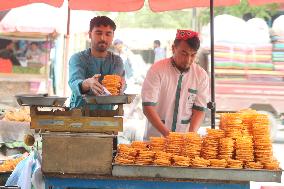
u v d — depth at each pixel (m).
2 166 4.77
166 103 4.49
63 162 3.38
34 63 12.03
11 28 10.19
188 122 4.55
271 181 3.23
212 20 4.61
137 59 12.60
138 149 3.43
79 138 3.37
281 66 10.57
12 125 7.34
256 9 13.35
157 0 5.45
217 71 10.64
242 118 3.53
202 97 4.52
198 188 3.30
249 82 10.62
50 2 5.07
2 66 11.75
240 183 3.28
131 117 11.27
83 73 4.31
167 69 4.44
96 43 4.32
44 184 3.59
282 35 10.60
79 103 4.19
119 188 3.37
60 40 12.16
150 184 3.33
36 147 3.86
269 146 3.37
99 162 3.35
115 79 3.62
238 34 10.71
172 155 3.38
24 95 3.47
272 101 10.62
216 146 3.42
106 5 5.40
